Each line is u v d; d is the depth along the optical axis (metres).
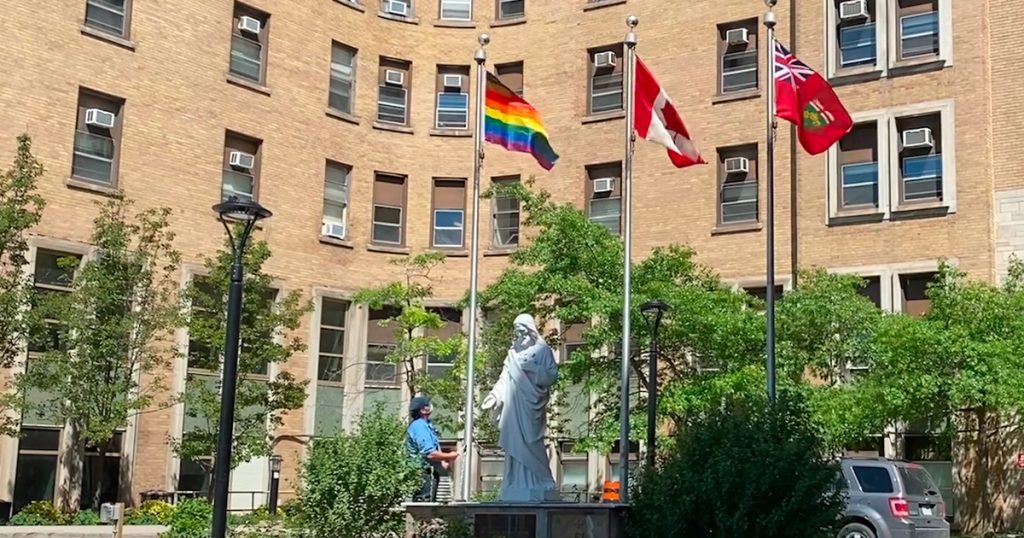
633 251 33.25
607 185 33.91
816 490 14.70
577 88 34.94
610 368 25.28
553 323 31.28
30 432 26.92
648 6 34.31
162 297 26.48
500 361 27.30
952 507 27.45
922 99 29.50
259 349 26.94
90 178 28.70
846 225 30.11
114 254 25.36
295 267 32.88
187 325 25.89
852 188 30.41
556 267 25.48
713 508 14.79
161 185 29.97
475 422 27.81
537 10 36.00
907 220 29.34
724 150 32.59
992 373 22.39
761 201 31.67
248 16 32.78
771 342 21.22
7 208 23.14
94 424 24.12
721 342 23.91
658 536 15.10
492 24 36.47
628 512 15.65
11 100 27.19
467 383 24.31
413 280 35.12
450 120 36.31
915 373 22.53
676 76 33.53
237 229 27.39
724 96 32.59
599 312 23.98
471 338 23.97
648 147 33.50
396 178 35.88
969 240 28.47
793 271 30.75
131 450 28.55
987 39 29.16
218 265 27.31
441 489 21.67
